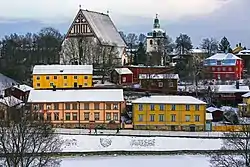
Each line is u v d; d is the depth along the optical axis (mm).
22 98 143000
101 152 111125
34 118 112500
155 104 128000
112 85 172125
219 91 156250
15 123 99062
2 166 85688
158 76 171250
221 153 100688
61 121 131500
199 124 127812
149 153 111562
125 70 184125
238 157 97375
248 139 97500
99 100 131250
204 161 104250
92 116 131500
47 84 166500
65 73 166875
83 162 103750
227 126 125625
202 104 127688
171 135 117375
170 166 100438
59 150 107688
